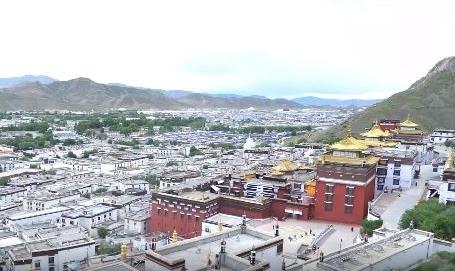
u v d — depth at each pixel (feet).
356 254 250.98
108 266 184.55
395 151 545.44
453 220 313.53
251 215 449.48
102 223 549.54
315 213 447.42
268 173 548.72
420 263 258.78
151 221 490.08
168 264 185.57
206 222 428.56
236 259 188.85
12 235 472.44
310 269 247.91
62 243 405.59
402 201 445.37
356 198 428.56
